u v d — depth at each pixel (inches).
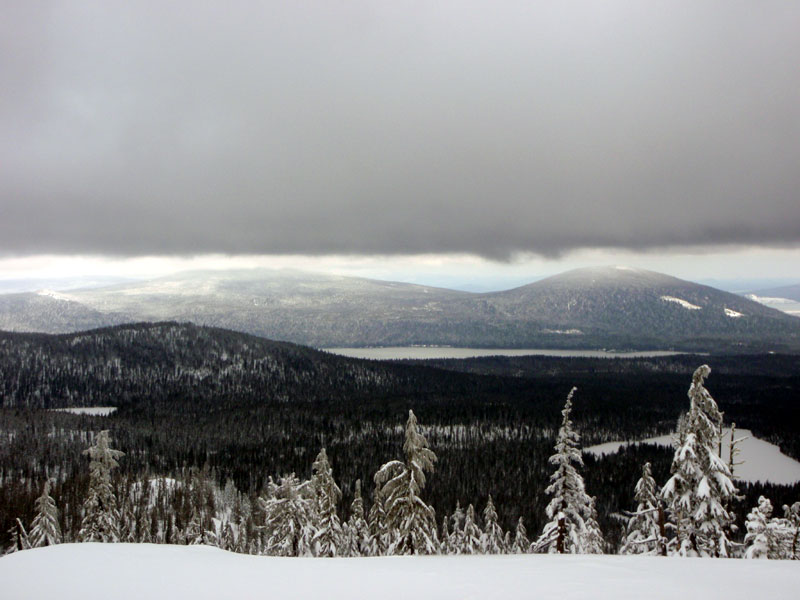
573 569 884.0
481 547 2630.4
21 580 828.0
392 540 1861.5
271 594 746.8
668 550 1595.7
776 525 1822.1
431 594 728.3
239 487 5231.3
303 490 2442.2
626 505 5054.1
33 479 4832.7
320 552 2224.4
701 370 1486.2
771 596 703.7
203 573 868.0
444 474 5610.2
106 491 2361.0
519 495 5191.9
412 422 1806.1
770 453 7135.8
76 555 989.2
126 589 779.4
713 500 1450.5
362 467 5974.4
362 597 723.4
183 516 3634.4
